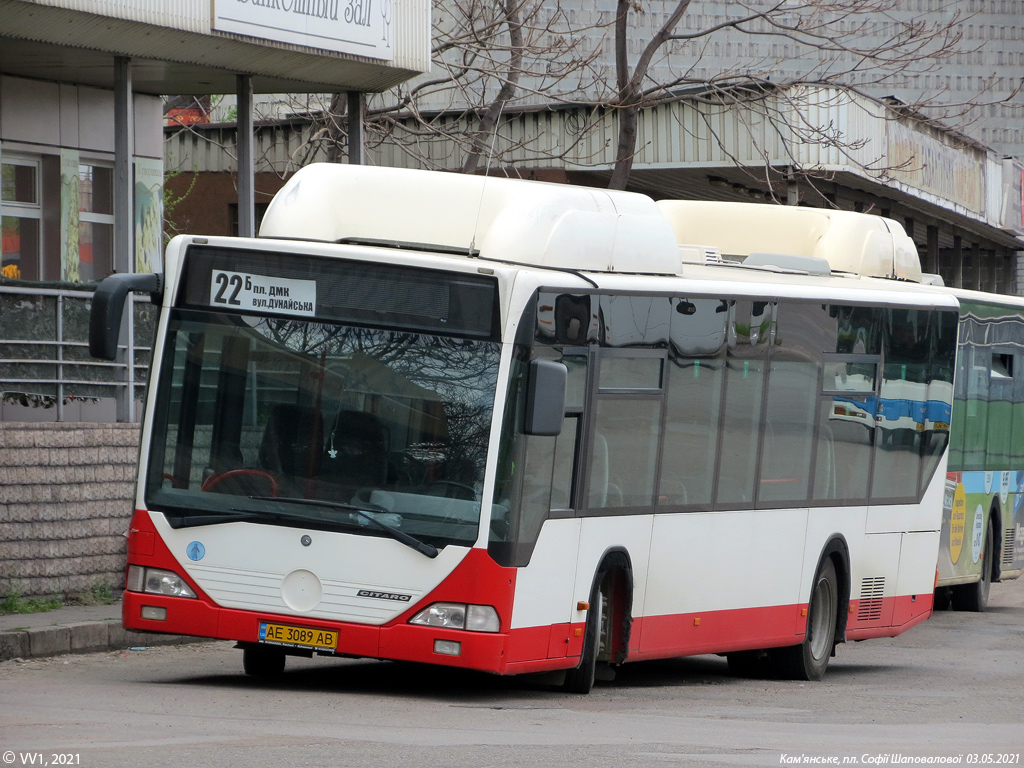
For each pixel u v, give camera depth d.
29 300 46.00
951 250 140.12
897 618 45.09
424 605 30.22
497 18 85.06
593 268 33.78
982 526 63.88
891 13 103.69
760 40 107.75
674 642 36.00
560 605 31.98
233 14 51.19
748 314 37.78
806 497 40.31
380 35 56.88
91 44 49.72
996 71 130.50
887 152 88.81
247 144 57.03
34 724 25.58
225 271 31.92
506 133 85.00
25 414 45.75
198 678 34.53
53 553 44.03
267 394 31.50
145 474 31.69
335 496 30.86
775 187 87.06
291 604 30.69
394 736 25.38
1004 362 65.94
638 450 34.22
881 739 28.11
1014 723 32.31
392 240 34.00
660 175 86.12
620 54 77.62
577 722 28.78
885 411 43.78
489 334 30.75
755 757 24.55
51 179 58.94
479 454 30.44
